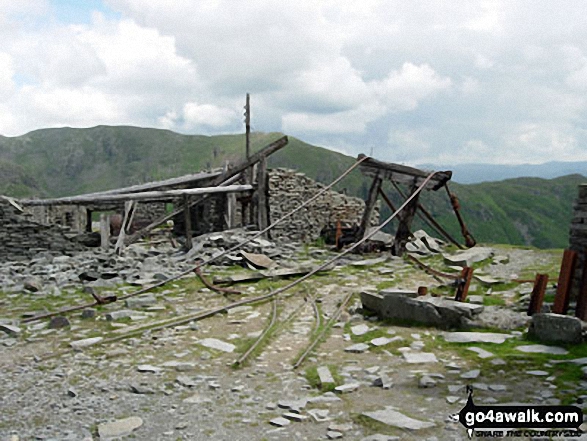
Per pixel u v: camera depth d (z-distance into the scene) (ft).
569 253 35.68
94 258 68.08
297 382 27.30
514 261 63.77
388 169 75.72
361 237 78.28
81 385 27.27
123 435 20.92
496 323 35.45
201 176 99.91
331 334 37.27
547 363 27.20
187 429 21.52
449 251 74.43
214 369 29.86
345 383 26.55
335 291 52.29
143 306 46.55
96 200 72.18
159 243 91.86
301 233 89.30
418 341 33.65
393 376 27.27
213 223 99.91
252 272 60.95
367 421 21.44
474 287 49.98
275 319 41.47
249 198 89.56
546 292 43.52
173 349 33.94
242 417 22.71
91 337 36.94
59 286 54.80
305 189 90.94
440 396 23.94
